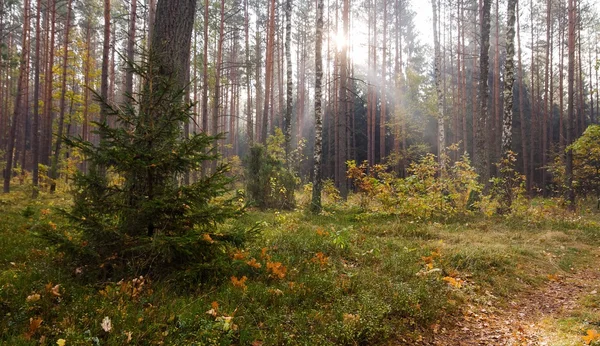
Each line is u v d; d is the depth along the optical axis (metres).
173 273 4.56
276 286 4.96
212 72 27.09
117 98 29.33
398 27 36.12
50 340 3.06
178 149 4.62
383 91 31.08
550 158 32.66
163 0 6.82
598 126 16.05
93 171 4.57
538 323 5.31
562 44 32.56
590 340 4.34
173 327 3.51
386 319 4.61
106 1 17.19
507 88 15.43
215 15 25.25
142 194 4.62
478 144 16.61
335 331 3.98
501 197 14.54
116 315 3.53
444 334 4.77
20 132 41.44
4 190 22.00
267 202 14.66
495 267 7.60
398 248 8.23
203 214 4.70
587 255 9.46
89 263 4.57
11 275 4.48
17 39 36.97
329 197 16.67
